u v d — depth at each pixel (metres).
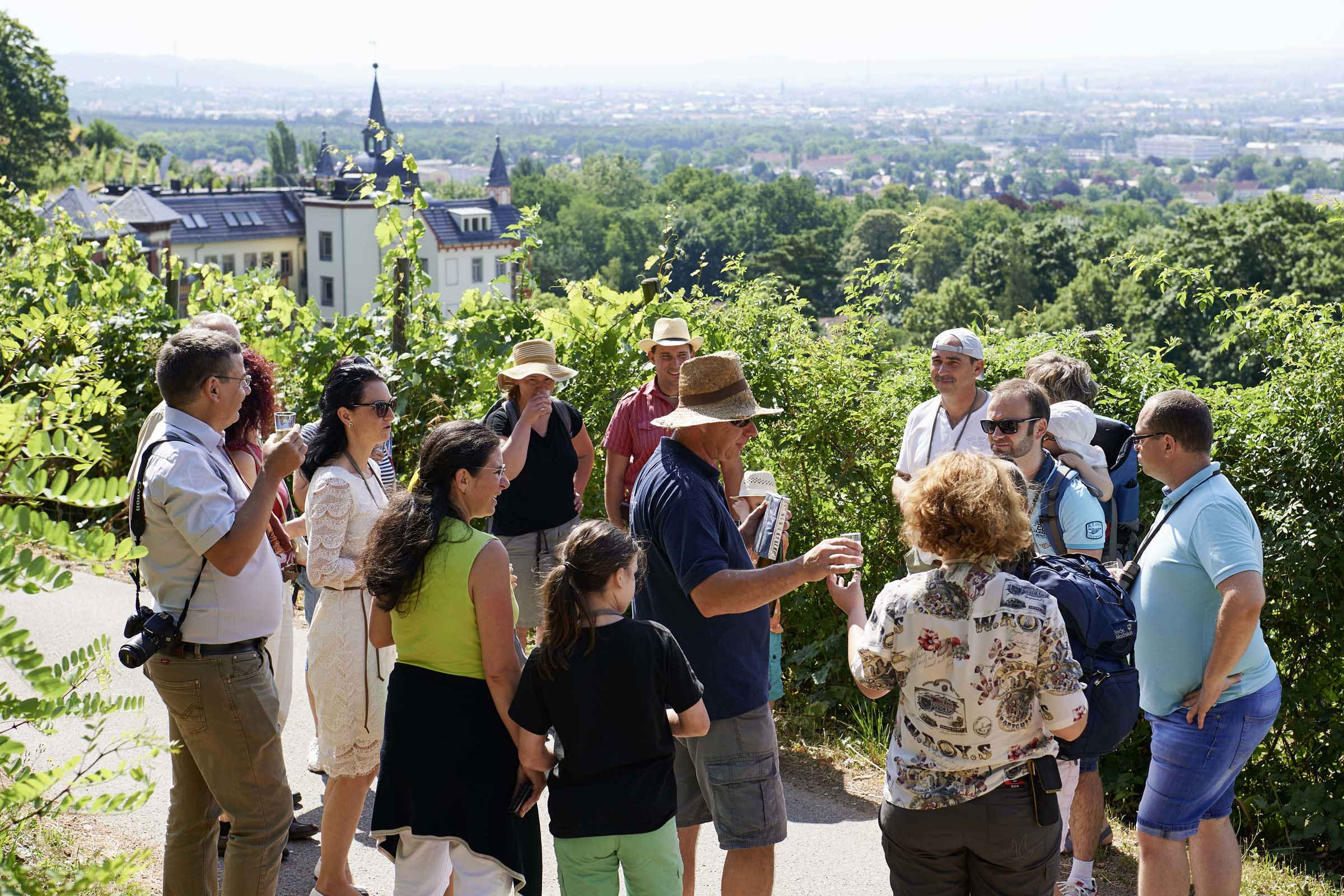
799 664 6.48
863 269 7.19
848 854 4.68
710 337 7.09
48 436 2.33
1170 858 3.94
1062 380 5.00
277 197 90.38
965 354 5.17
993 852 3.05
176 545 3.42
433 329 8.13
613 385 7.49
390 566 3.34
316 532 3.82
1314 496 5.24
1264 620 5.45
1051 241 68.75
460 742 3.35
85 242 10.66
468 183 160.75
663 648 3.24
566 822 3.25
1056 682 2.99
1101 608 3.46
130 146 142.75
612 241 136.25
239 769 3.50
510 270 8.37
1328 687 5.31
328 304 87.62
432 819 3.34
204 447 3.53
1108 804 5.55
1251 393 5.50
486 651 3.35
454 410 7.85
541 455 5.83
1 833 2.54
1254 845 5.34
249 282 9.47
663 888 3.29
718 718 3.58
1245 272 41.25
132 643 3.28
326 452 3.98
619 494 5.79
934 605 3.05
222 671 3.45
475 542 3.36
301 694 6.23
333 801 3.94
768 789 3.62
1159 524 4.00
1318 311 5.64
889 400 6.46
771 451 6.56
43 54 77.44
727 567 3.48
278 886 4.27
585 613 3.18
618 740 3.21
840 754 5.72
